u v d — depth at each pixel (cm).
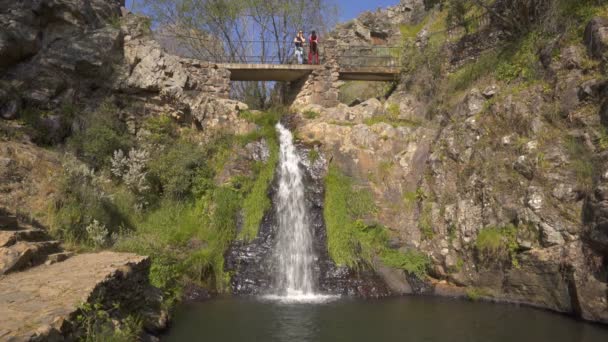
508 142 1254
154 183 1410
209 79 1719
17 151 1139
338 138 1585
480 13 1833
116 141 1385
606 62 1110
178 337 848
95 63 1446
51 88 1370
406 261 1314
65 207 1059
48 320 499
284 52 2628
